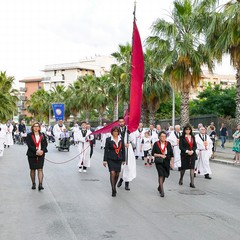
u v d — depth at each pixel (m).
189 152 12.21
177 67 26.03
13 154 24.25
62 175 14.63
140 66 12.61
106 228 7.14
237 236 6.76
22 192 10.85
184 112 26.62
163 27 26.59
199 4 23.75
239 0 20.80
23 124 36.12
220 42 20.42
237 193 11.31
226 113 46.88
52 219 7.77
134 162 11.69
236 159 20.08
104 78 64.31
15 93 61.38
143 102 38.31
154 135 18.84
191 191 11.46
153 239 6.48
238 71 21.52
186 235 6.76
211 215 8.35
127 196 10.45
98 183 12.71
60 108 42.28
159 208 8.96
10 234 6.71
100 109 64.50
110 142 10.49
